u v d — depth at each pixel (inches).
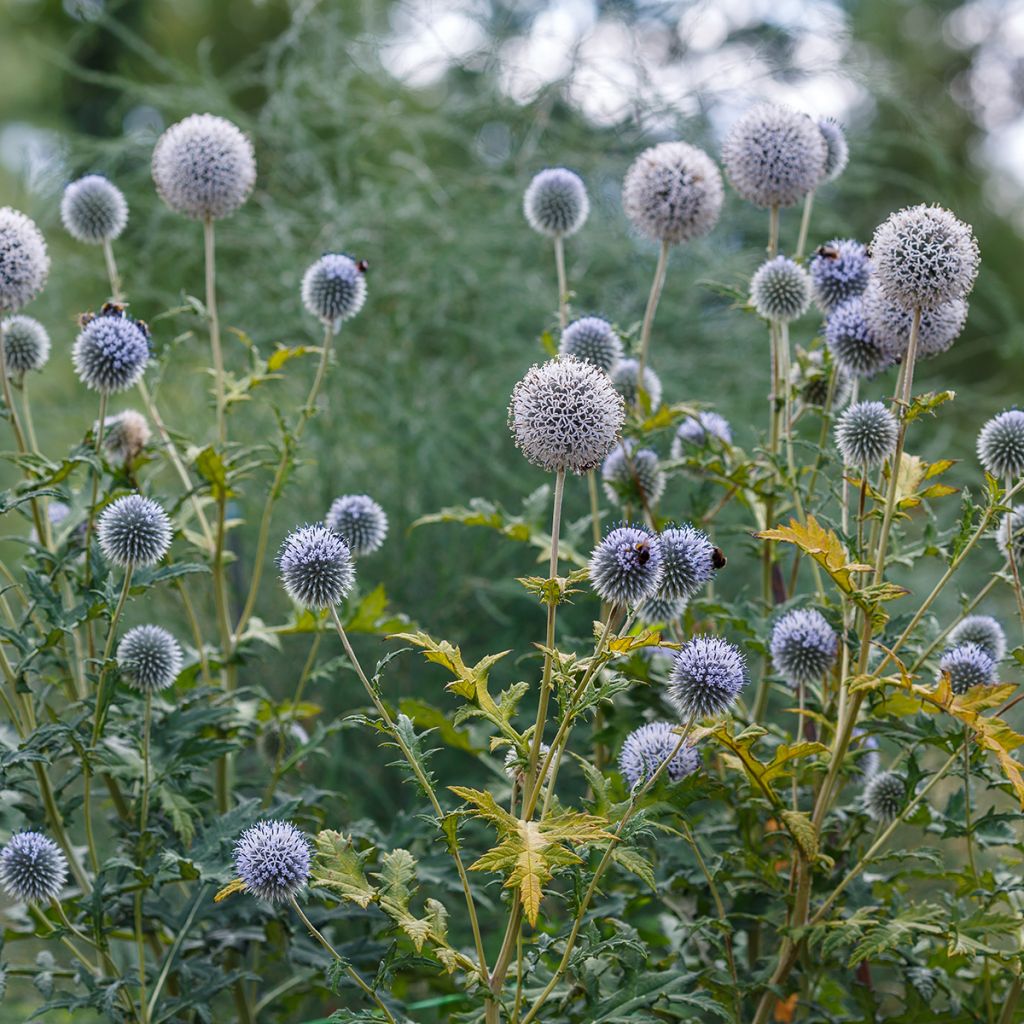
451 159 365.7
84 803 138.9
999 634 157.2
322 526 129.1
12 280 147.3
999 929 124.3
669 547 124.6
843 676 134.3
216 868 135.4
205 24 666.2
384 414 248.4
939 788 215.6
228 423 263.6
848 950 143.6
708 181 167.3
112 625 134.0
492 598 249.3
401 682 238.5
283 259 267.0
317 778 234.8
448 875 152.6
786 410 166.9
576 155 300.0
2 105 647.8
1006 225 647.1
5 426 309.3
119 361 150.9
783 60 326.0
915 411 120.5
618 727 154.4
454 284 267.3
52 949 221.9
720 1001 137.9
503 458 264.8
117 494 154.4
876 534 144.8
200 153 164.6
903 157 470.3
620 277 302.0
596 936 119.4
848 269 163.3
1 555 301.6
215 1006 189.6
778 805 126.2
